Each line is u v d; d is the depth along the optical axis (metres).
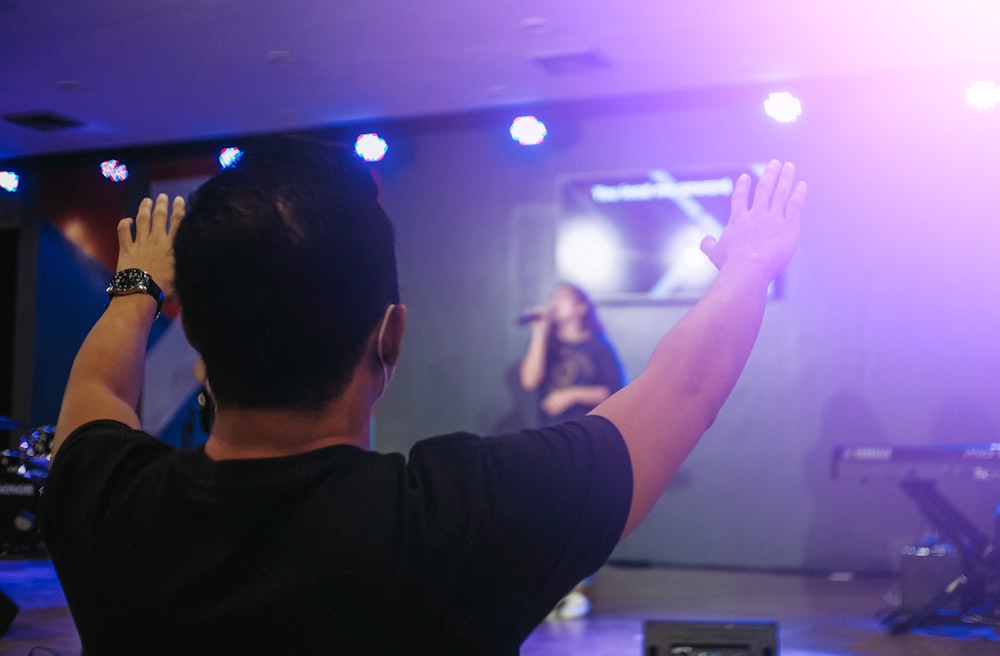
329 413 0.75
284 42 4.91
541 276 6.68
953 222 5.94
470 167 6.85
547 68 5.41
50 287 7.57
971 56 5.23
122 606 0.72
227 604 0.69
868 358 6.05
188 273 0.72
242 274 0.71
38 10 4.44
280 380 0.73
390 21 4.65
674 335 0.81
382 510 0.70
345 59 5.20
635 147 6.52
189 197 0.76
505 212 6.77
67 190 7.53
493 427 6.72
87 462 0.81
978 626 4.52
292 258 0.70
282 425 0.74
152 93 5.73
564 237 6.65
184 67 5.28
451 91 5.81
